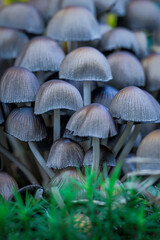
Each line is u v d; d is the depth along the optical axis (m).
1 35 0.35
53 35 0.34
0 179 0.27
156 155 0.26
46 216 0.25
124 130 0.29
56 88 0.27
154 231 0.24
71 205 0.25
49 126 0.32
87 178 0.25
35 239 0.24
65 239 0.23
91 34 0.33
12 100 0.29
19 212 0.24
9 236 0.23
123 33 0.35
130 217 0.24
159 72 0.34
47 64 0.31
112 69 0.32
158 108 0.28
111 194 0.24
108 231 0.24
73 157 0.28
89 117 0.26
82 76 0.28
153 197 0.26
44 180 0.31
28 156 0.32
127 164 0.31
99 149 0.28
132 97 0.27
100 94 0.30
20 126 0.28
